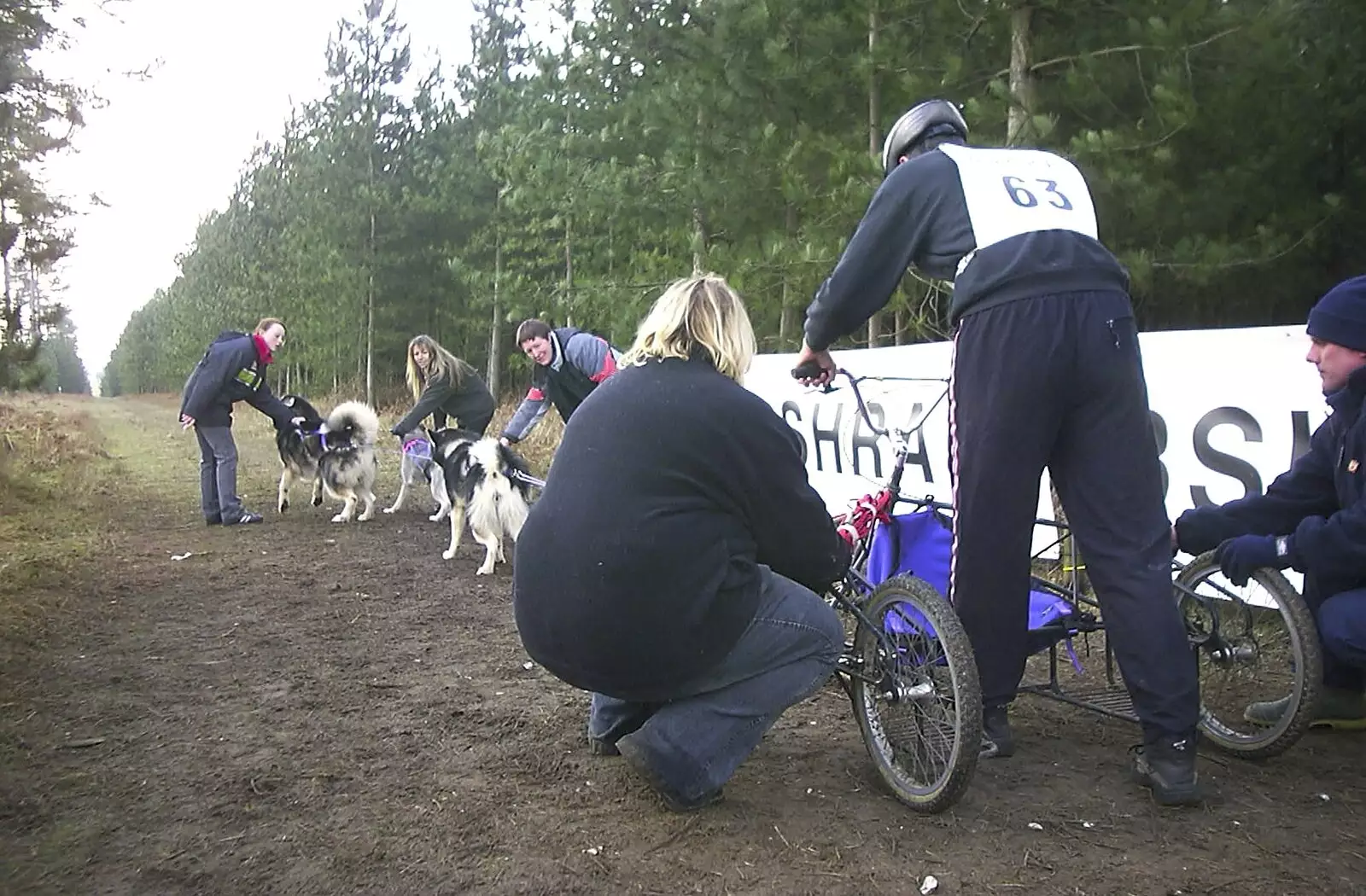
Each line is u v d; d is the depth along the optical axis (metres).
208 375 8.33
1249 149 7.63
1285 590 3.11
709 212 10.65
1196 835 2.67
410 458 9.65
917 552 3.51
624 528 2.58
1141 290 7.28
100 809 2.88
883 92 8.57
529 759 3.27
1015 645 3.06
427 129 24.19
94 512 9.07
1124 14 7.33
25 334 11.50
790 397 7.17
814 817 2.82
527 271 20.25
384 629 5.04
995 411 2.87
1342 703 3.42
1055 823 2.76
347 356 26.77
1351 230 7.86
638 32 10.66
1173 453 4.76
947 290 8.62
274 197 34.12
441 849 2.63
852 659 3.14
